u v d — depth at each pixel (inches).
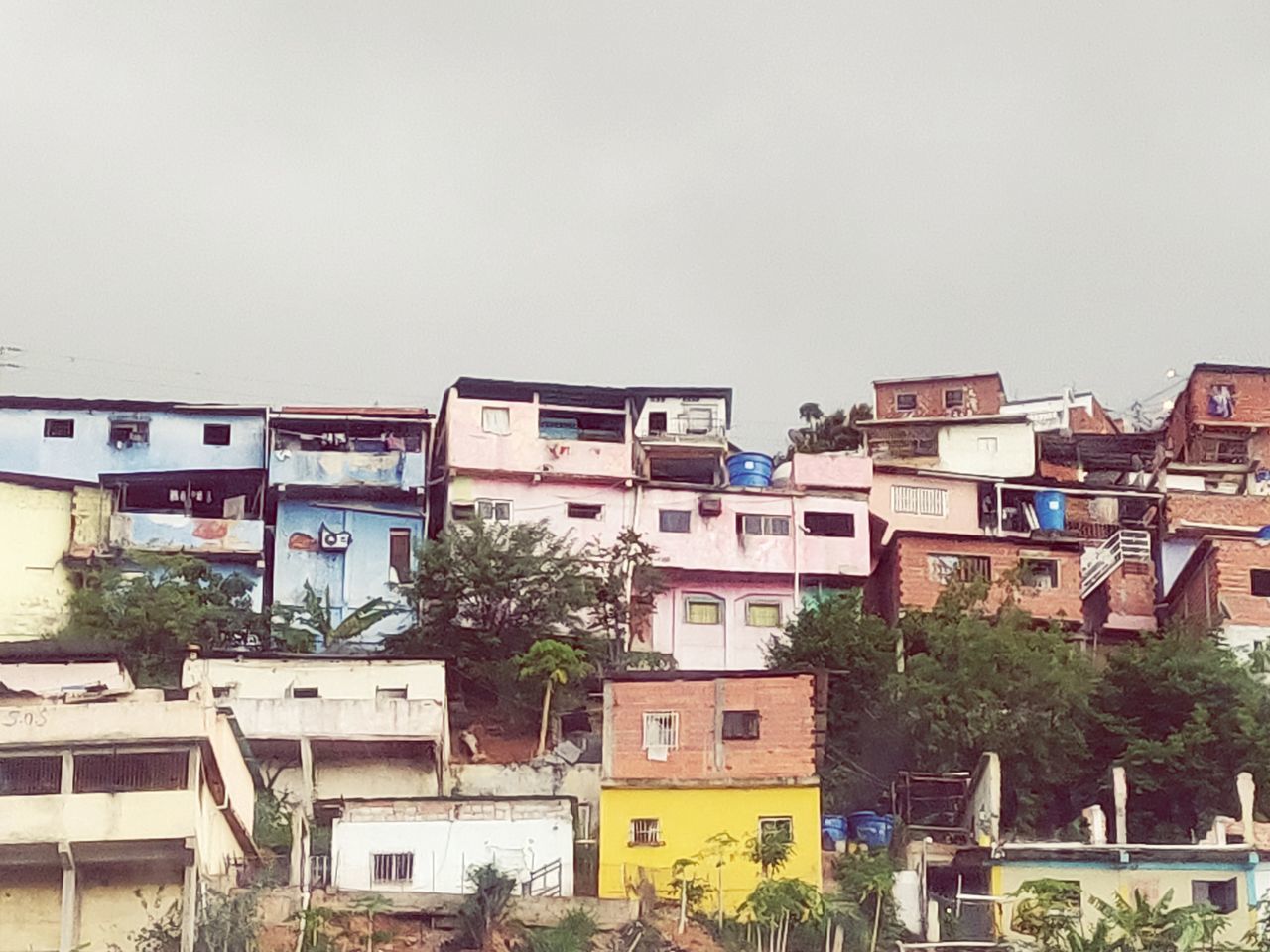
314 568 2736.2
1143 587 2861.7
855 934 1952.5
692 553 2783.0
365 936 1861.5
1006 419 3206.2
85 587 2588.6
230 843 1983.3
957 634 2439.7
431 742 2250.2
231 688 2319.1
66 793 1766.7
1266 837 2041.1
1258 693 2330.2
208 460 2783.0
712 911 2004.2
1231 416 3203.7
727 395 2982.3
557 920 1927.9
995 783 2091.5
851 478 2908.5
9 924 1759.4
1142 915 1814.7
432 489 2866.6
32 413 2770.7
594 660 2551.7
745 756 2118.6
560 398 2891.2
